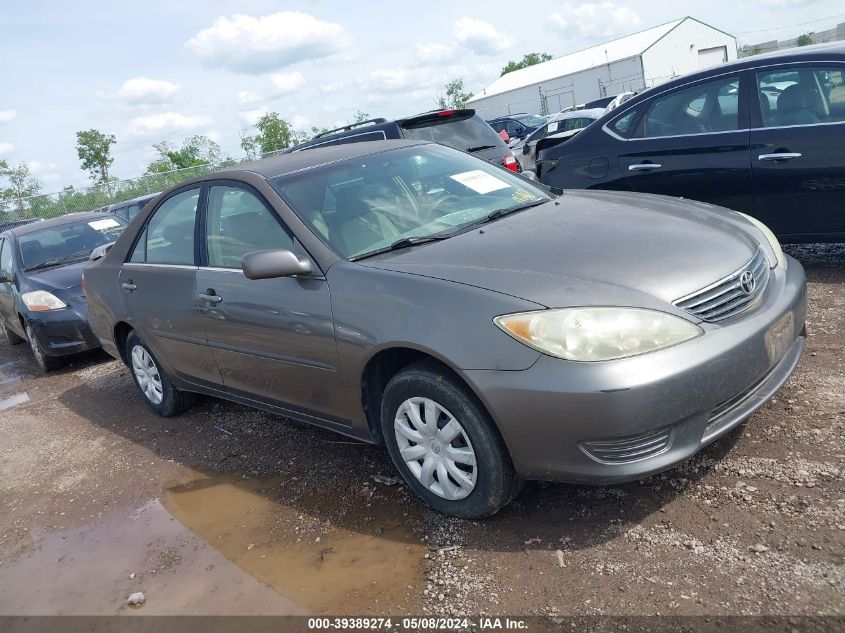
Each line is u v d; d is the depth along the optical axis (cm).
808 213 519
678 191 576
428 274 299
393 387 307
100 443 505
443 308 283
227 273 390
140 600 302
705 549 257
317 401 354
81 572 338
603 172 614
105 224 898
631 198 389
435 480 311
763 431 325
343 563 298
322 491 362
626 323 258
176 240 444
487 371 267
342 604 271
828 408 334
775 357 291
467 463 291
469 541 292
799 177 512
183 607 292
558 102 4866
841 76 494
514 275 285
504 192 397
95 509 403
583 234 317
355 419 338
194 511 373
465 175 408
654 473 260
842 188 498
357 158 405
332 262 332
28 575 346
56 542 374
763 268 315
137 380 536
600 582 251
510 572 267
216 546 334
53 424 574
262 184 381
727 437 326
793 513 266
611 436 253
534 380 258
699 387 258
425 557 289
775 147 519
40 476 468
